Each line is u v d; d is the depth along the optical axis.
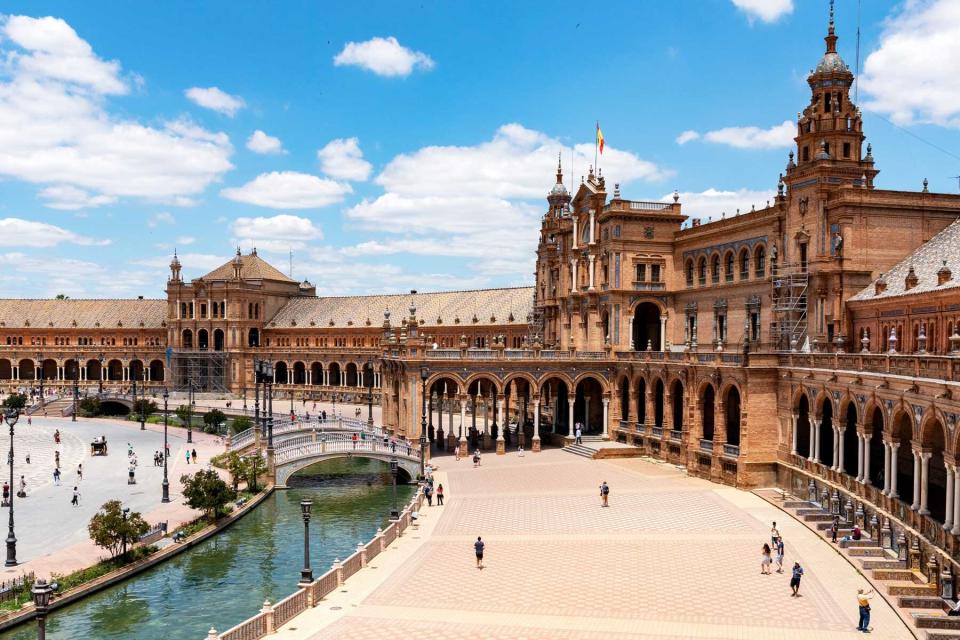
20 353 178.38
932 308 56.28
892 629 36.94
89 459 95.56
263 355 168.62
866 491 51.47
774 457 67.38
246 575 53.28
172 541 58.84
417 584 44.69
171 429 124.50
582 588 43.66
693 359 75.94
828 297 68.69
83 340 181.12
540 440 96.00
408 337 89.81
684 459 77.75
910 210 68.31
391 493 77.94
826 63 71.88
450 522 59.19
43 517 65.62
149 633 43.56
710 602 41.06
